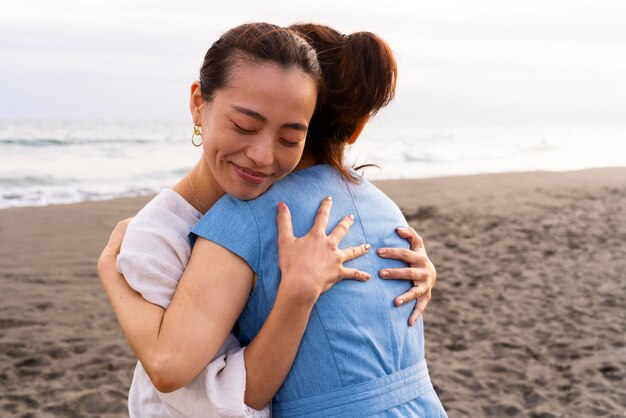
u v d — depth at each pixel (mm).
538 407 4770
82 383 5129
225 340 1464
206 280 1396
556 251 9945
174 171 23062
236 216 1450
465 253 9805
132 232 1499
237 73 1374
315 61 1419
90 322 6508
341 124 1618
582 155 41594
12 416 4562
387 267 1577
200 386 1424
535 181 20703
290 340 1390
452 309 7020
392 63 1584
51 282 7848
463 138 61219
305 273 1389
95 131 55281
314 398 1427
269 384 1405
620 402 4840
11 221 11508
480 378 5270
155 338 1372
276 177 1478
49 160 26359
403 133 69062
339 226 1503
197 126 1599
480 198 16375
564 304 7203
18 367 5395
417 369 1570
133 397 1625
